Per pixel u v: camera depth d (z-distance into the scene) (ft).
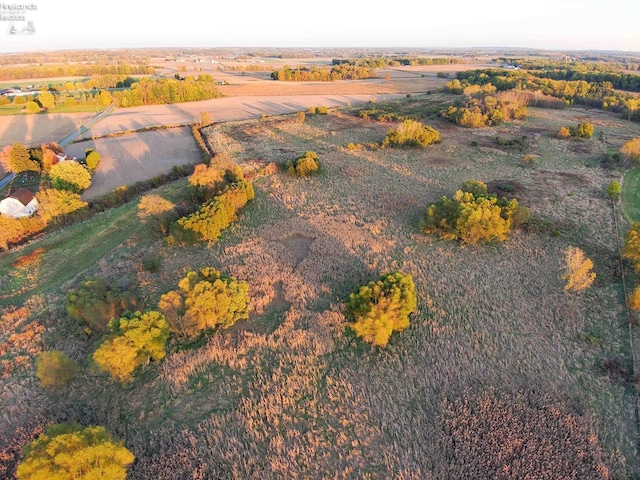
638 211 189.98
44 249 168.14
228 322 121.39
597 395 99.66
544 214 187.21
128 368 104.12
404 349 115.03
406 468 84.79
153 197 190.19
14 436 93.09
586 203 197.88
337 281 144.15
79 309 122.52
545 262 150.82
